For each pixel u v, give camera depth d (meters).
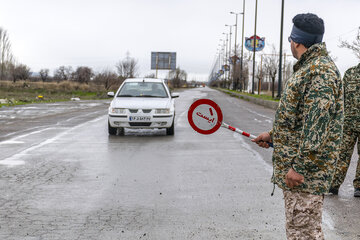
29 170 6.92
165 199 5.24
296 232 2.72
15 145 9.68
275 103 25.83
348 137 5.23
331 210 4.75
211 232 4.06
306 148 2.50
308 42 2.67
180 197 5.34
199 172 6.88
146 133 12.30
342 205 4.95
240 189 5.76
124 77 67.44
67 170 6.95
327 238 3.90
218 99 40.53
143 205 4.97
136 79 13.09
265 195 5.44
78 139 10.80
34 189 5.68
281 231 4.09
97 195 5.41
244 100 40.06
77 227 4.18
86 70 71.50
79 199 5.21
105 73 61.34
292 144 2.71
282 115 2.72
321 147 2.49
